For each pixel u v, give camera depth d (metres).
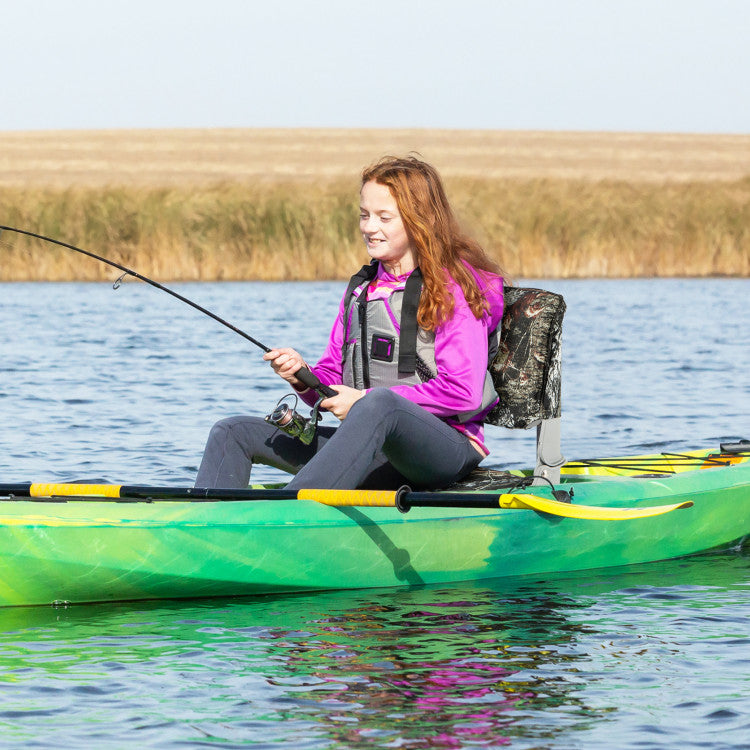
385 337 13.09
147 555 11.87
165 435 22.27
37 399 26.23
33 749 8.48
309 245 56.41
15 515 11.68
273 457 13.38
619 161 155.50
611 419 24.28
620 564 14.27
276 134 196.38
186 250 55.66
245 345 35.69
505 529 13.33
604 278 58.53
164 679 9.87
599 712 9.18
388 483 13.29
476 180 68.81
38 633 11.11
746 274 59.69
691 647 10.77
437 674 9.98
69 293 51.41
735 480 15.33
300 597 12.52
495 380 13.45
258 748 8.51
